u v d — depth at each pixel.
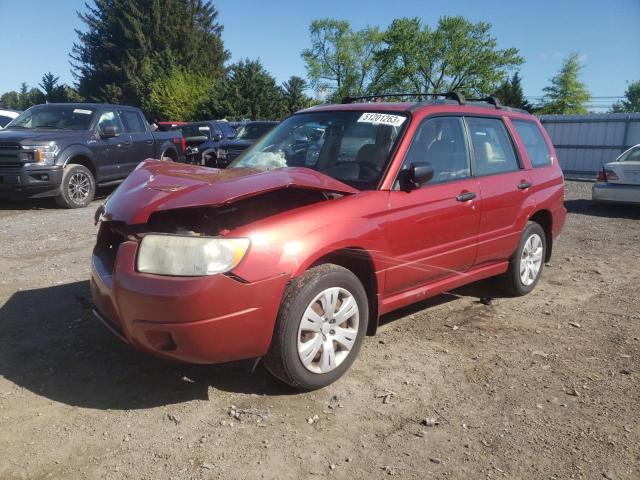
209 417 3.21
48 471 2.73
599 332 4.58
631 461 2.86
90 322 4.55
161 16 63.59
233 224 3.41
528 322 4.80
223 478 2.69
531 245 5.49
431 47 52.62
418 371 3.83
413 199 4.01
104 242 3.85
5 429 3.06
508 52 52.00
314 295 3.35
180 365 3.83
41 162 10.25
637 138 19.03
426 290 4.33
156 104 52.28
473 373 3.81
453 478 2.73
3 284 5.56
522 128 5.56
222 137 18.30
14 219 9.50
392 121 4.27
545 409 3.36
